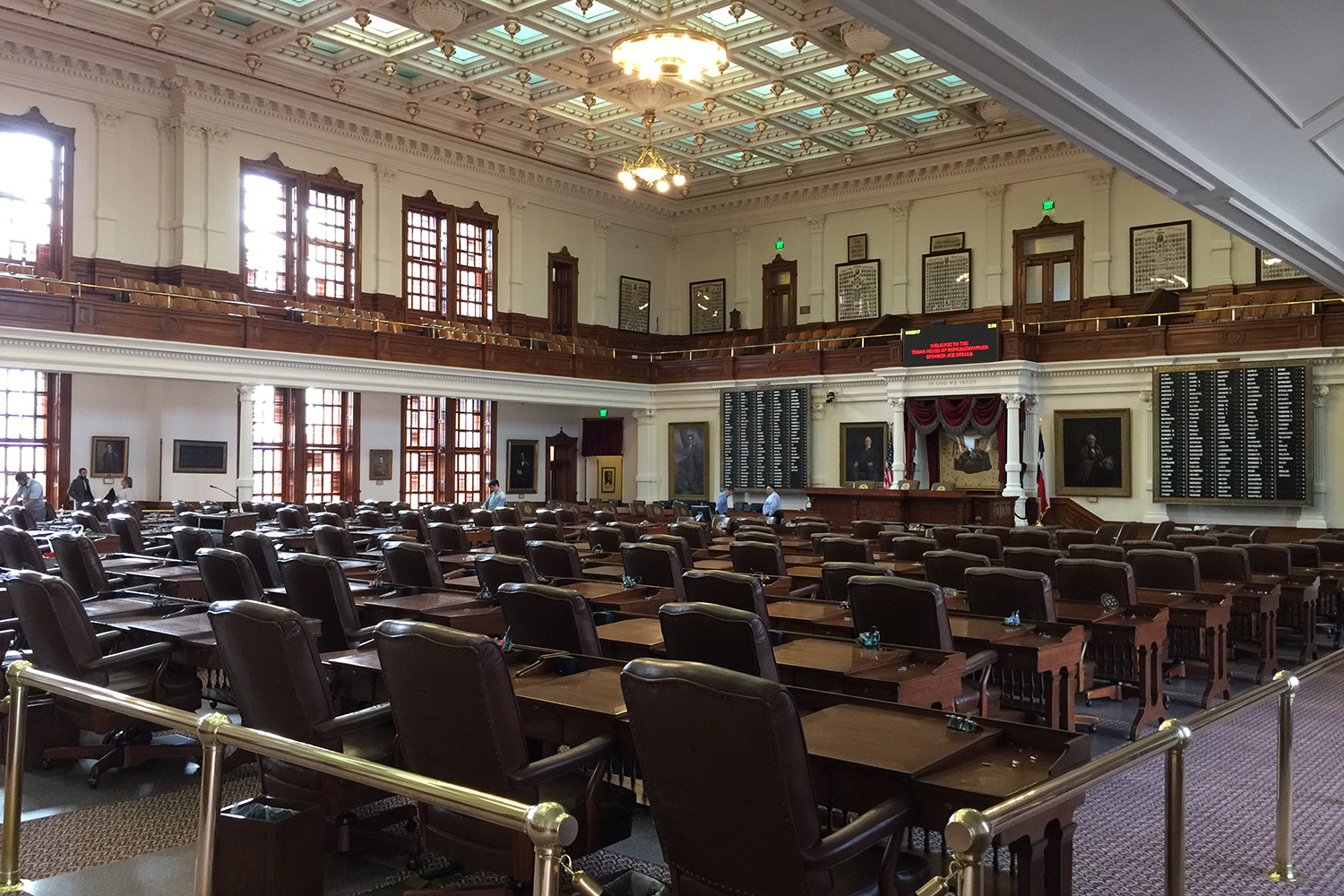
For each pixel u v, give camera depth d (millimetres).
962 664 4289
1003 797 2504
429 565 6445
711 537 12422
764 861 2445
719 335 27203
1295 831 4258
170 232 18484
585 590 6582
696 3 15977
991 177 22844
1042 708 5074
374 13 16359
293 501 20266
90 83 17469
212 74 18359
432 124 21781
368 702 4180
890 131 21781
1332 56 5426
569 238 25672
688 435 24500
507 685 2953
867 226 24766
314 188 20703
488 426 24609
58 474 17297
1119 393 18875
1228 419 17547
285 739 2543
